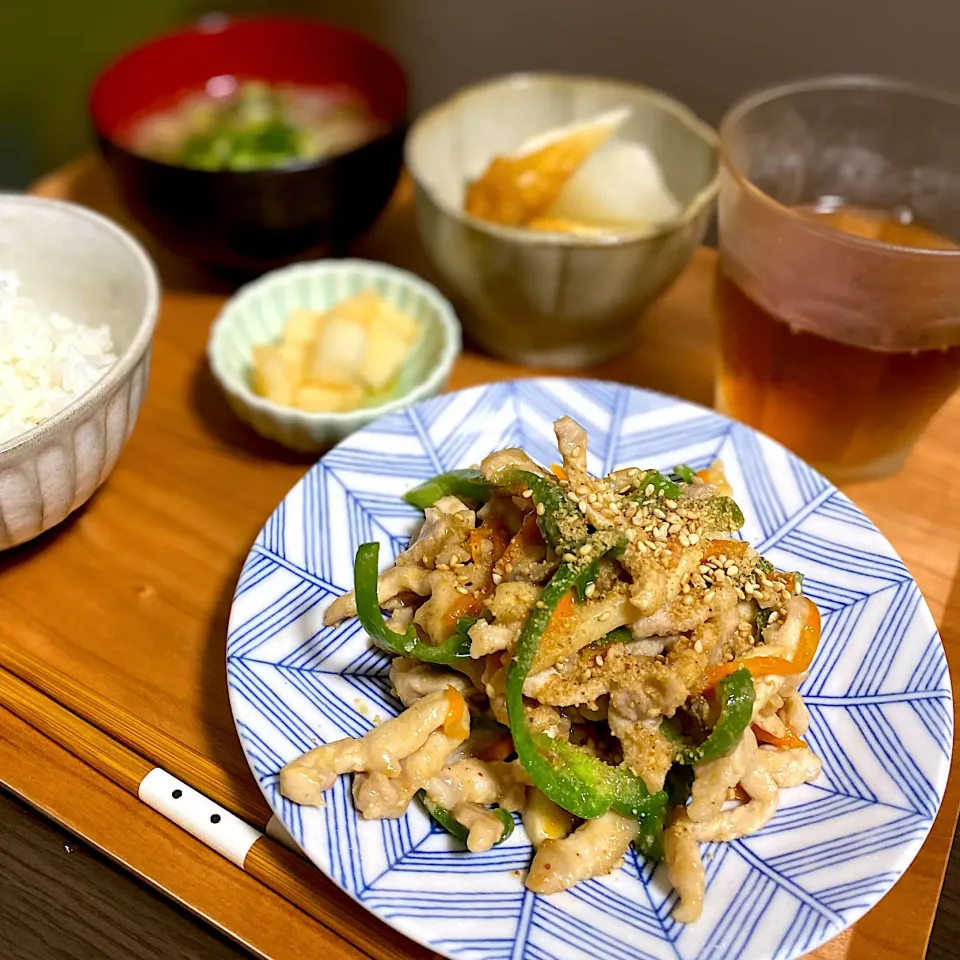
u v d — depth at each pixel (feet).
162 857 0.71
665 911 0.64
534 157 1.06
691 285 1.23
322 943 0.67
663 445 0.91
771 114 0.97
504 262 0.98
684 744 0.69
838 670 0.75
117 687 0.80
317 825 0.65
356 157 1.09
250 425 1.03
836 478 0.99
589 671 0.69
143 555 0.90
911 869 0.70
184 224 1.10
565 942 0.61
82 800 0.74
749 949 0.60
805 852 0.65
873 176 1.02
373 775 0.67
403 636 0.71
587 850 0.65
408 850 0.66
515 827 0.69
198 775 0.74
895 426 0.92
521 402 0.93
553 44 1.55
